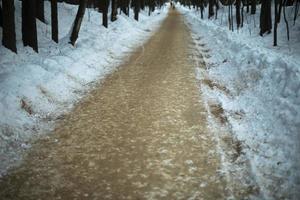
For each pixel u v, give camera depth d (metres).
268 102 8.55
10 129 7.08
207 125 7.77
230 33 22.45
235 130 7.40
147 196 5.06
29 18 14.59
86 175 5.63
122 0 36.66
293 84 8.42
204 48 20.03
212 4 46.94
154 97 9.86
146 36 25.75
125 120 8.06
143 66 14.17
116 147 6.65
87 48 15.73
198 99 9.70
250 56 12.77
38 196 5.06
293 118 6.96
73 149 6.59
